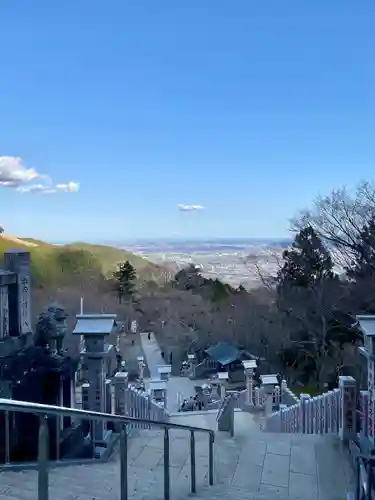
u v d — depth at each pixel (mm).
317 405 10062
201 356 38875
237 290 41406
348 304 24031
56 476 5582
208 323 39969
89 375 7812
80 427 8000
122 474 4492
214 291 45812
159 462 7395
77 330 7785
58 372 8414
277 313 28703
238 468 7402
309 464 7520
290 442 8617
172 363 37469
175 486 6312
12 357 8352
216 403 22453
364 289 23359
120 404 8375
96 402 7730
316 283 25719
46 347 8664
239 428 13648
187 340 40406
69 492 4891
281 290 27672
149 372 32406
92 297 42938
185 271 52844
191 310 43531
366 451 7207
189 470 7176
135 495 5297
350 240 25453
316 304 25250
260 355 32125
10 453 6910
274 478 6961
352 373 22609
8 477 5168
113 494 5117
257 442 8664
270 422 13141
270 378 15680
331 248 26391
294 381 26500
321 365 24734
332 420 9289
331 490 6492
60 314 9117
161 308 46438
